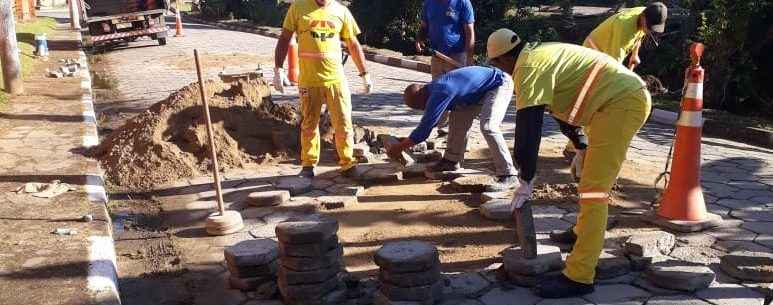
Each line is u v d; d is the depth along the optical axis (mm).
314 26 5512
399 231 4738
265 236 4719
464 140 5777
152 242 4734
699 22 11016
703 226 4555
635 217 4832
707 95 9836
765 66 9445
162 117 6480
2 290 3670
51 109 8969
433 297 3529
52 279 3811
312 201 5312
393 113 9047
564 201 5195
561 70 3459
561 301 3607
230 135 6680
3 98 9578
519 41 3664
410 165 6066
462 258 4262
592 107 3457
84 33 22516
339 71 5684
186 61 14992
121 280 4145
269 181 5941
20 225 4672
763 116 9289
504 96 5320
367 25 19359
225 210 5234
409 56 15172
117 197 5715
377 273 4078
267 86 7262
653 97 10289
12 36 9836
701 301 3559
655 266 3787
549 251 3895
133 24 18266
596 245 3551
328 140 6992
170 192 5770
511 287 3787
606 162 3467
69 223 4723
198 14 34031
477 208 5090
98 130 8672
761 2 9070
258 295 3797
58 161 6391
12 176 5883
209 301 3793
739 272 3777
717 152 7023
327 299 3588
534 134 3402
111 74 13492
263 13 27078
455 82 5008
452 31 6793
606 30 5633
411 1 18734
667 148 7113
